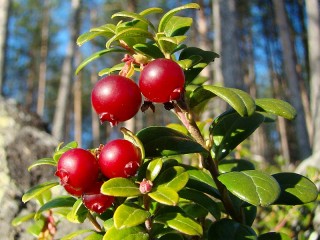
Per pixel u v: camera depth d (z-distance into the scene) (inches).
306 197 2.8
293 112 2.8
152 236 2.7
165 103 2.7
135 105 2.5
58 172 2.3
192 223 2.5
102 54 2.9
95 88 2.5
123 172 2.4
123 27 2.8
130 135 2.5
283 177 3.0
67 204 3.1
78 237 4.8
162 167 2.7
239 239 2.7
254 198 2.4
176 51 3.1
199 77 4.1
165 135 2.8
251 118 3.3
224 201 3.0
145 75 2.4
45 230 3.7
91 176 2.3
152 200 2.8
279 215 6.1
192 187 3.0
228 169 3.8
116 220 2.3
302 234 5.4
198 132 2.9
